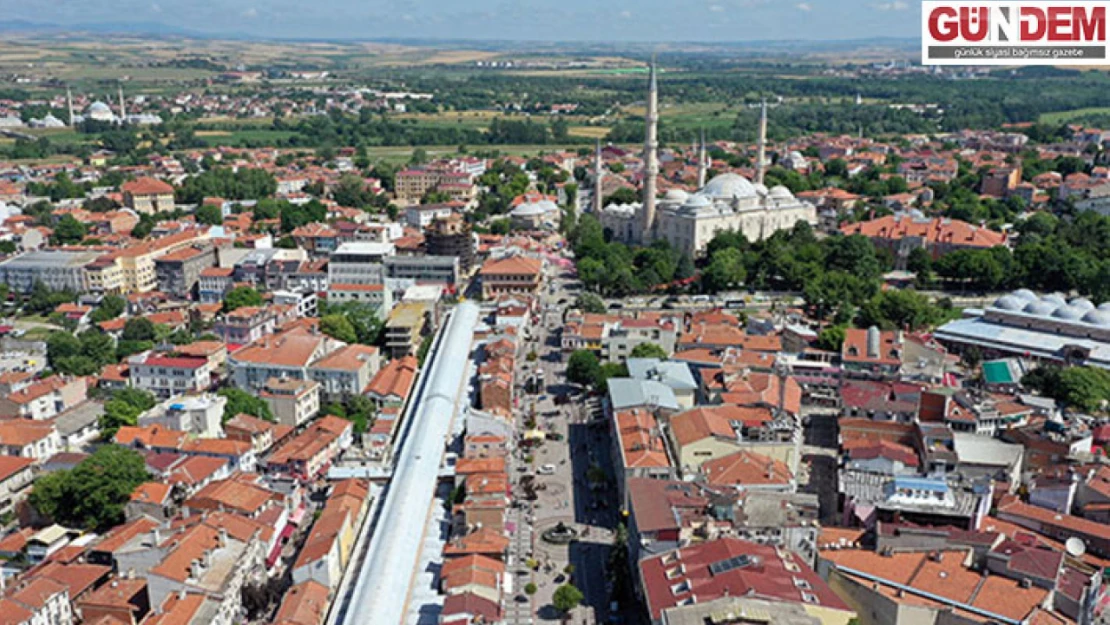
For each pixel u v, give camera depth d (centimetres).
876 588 18850
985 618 17738
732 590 17512
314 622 18962
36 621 18400
